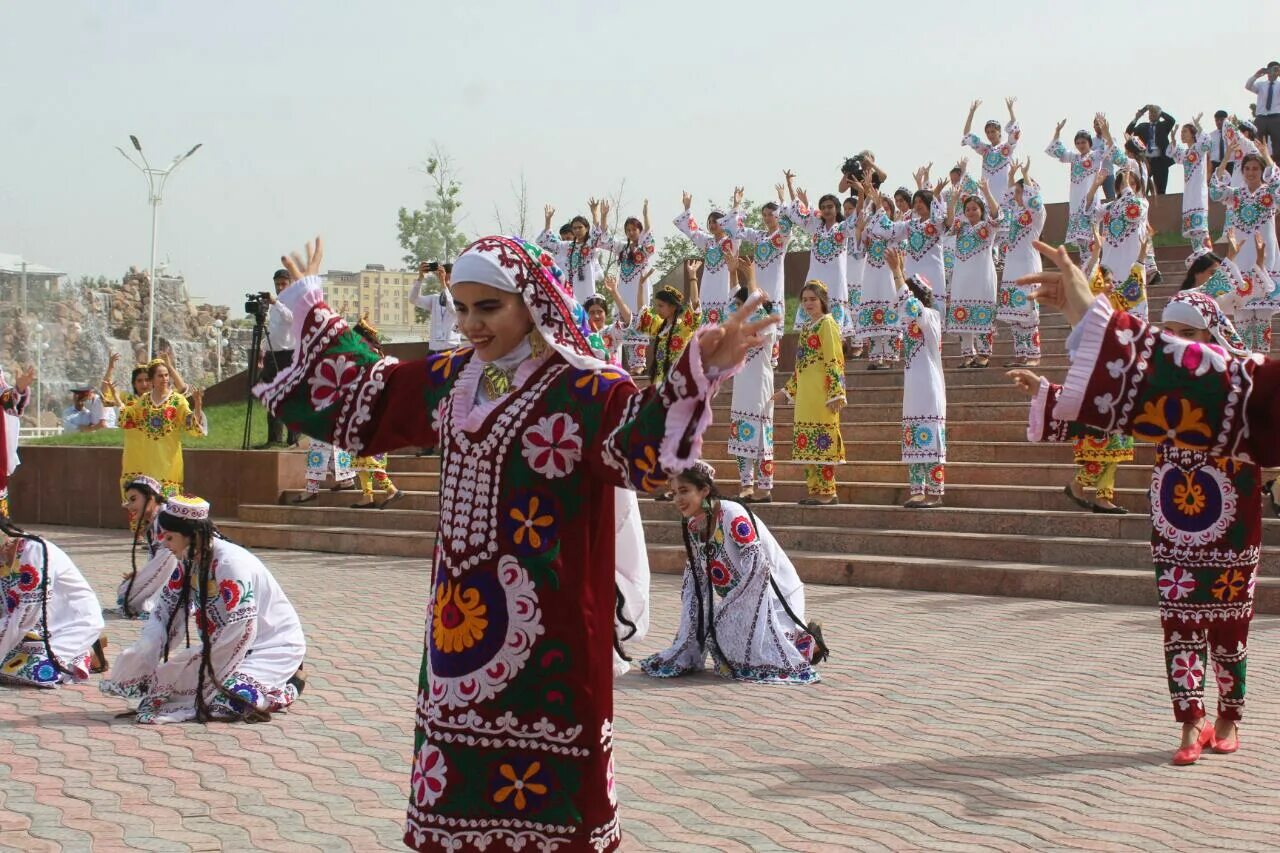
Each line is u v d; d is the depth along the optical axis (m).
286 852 5.11
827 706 7.38
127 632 10.04
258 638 7.46
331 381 3.97
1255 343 14.39
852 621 9.88
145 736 6.94
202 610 7.20
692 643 8.33
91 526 17.50
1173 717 6.95
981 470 13.12
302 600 11.36
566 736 3.53
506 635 3.54
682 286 25.48
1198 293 6.05
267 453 16.28
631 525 4.64
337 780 6.11
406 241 41.50
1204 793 5.66
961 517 12.10
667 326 13.06
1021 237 15.98
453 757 3.54
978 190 20.38
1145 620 9.70
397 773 6.22
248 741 6.82
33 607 8.17
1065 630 9.38
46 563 8.23
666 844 5.10
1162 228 23.27
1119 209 16.55
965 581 11.07
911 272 17.73
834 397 12.69
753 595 8.16
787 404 16.47
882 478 13.70
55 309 41.25
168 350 13.55
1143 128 23.92
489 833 3.52
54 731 7.05
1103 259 16.73
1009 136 20.31
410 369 3.91
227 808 5.69
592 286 18.75
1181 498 6.14
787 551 12.42
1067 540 11.18
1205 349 3.22
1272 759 6.16
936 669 8.22
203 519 7.25
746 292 13.61
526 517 3.56
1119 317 3.29
